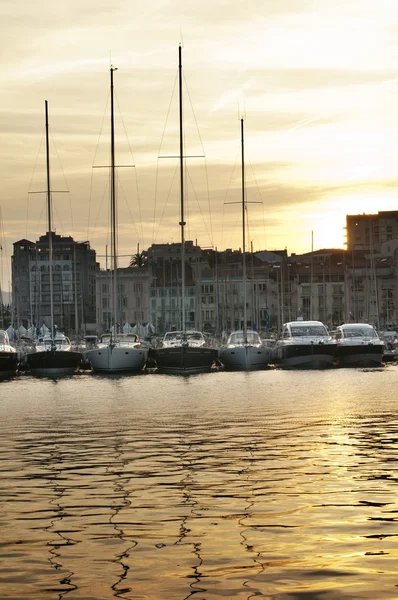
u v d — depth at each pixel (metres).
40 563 24.58
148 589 22.33
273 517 29.38
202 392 81.25
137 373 109.88
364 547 25.56
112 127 115.50
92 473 38.06
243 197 121.81
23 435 51.47
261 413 61.84
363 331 120.50
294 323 119.50
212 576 23.23
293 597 21.52
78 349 130.75
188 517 29.61
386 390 81.75
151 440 48.44
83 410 66.19
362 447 44.78
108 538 27.11
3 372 105.62
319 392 79.94
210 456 42.34
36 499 32.78
